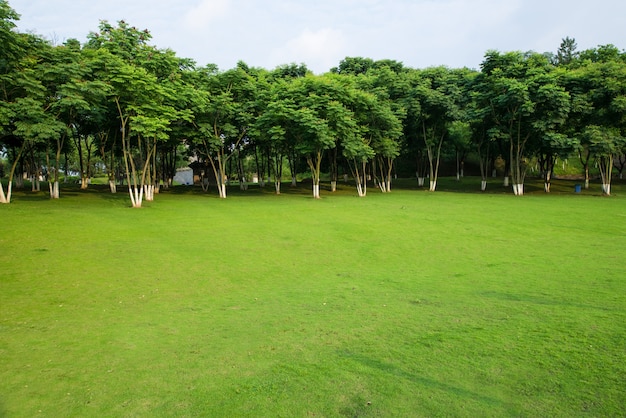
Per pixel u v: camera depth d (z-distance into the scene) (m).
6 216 18.52
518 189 34.34
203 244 15.20
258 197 32.56
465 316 7.64
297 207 25.94
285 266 12.65
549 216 21.73
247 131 32.12
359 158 33.12
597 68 31.70
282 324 7.60
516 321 7.18
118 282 10.58
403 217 21.94
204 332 7.26
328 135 29.23
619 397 4.61
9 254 12.62
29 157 34.78
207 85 30.47
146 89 22.59
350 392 5.01
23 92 21.36
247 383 5.31
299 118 28.30
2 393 5.13
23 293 9.45
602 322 6.86
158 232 17.00
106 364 5.96
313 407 4.71
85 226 17.28
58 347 6.58
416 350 6.14
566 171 50.75
